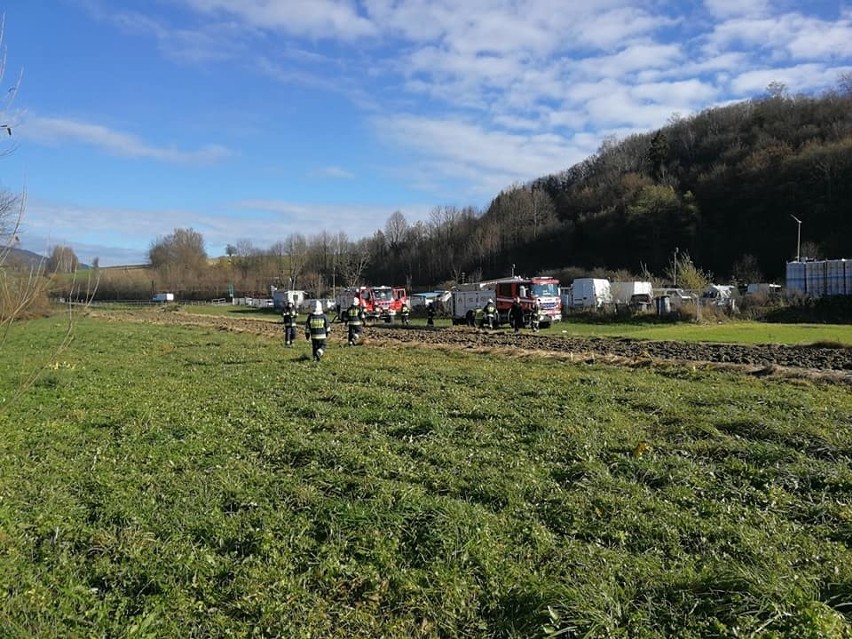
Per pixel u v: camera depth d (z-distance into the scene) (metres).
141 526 6.23
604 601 4.50
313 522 6.26
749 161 96.81
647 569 5.07
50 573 5.35
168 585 5.09
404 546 5.69
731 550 5.44
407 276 112.12
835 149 85.50
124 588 5.13
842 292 44.00
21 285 6.27
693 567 5.07
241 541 5.86
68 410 12.29
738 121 117.06
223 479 7.55
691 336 28.95
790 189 88.06
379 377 15.48
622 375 15.32
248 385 14.86
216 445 9.28
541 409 11.03
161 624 4.58
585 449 8.41
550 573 5.09
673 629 4.25
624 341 27.03
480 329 36.97
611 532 5.85
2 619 4.58
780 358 19.62
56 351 6.83
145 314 64.31
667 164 116.69
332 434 9.72
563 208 120.56
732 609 4.32
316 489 7.16
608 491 6.86
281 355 21.89
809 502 6.50
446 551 5.47
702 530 5.80
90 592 5.03
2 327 6.19
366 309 45.66
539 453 8.43
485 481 7.21
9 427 10.67
